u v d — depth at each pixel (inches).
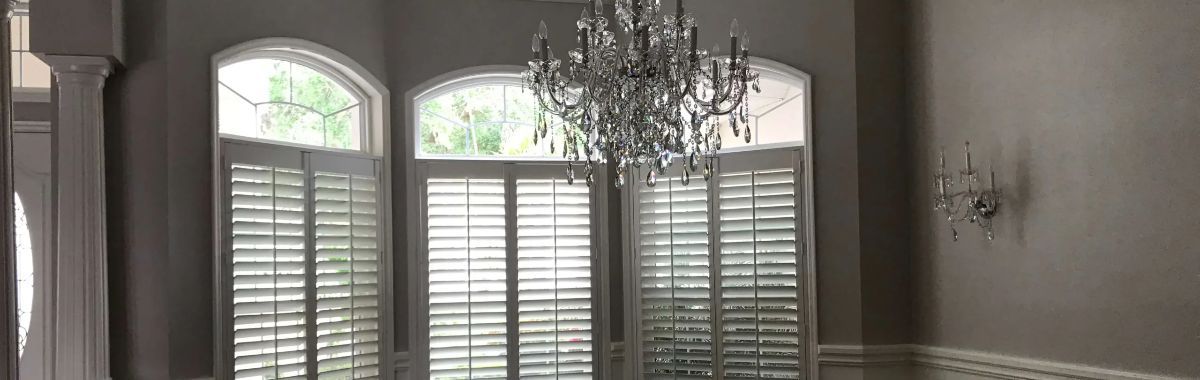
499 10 190.5
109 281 151.6
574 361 192.1
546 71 110.0
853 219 172.6
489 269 189.2
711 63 113.6
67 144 146.3
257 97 167.8
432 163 187.5
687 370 188.2
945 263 164.7
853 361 171.5
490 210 190.5
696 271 187.9
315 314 169.5
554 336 191.6
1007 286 149.8
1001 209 150.9
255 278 160.4
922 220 170.6
